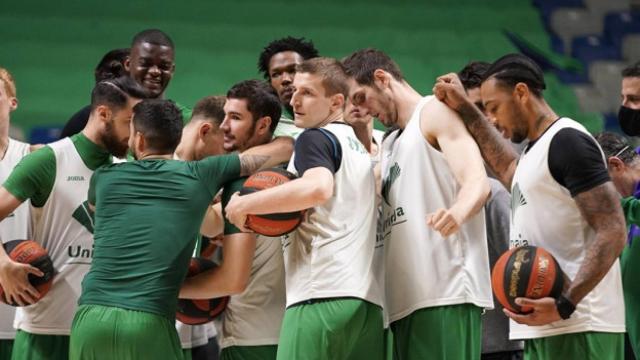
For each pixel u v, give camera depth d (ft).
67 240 35.83
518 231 31.50
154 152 33.19
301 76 33.14
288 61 48.11
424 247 31.24
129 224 31.71
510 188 32.76
